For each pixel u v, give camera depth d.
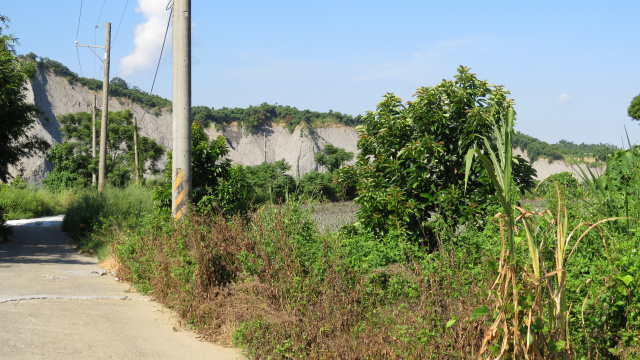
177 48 10.82
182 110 10.79
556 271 3.66
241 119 123.50
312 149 116.62
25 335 5.74
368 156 8.92
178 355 5.46
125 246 10.75
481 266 5.45
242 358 5.42
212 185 11.70
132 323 6.67
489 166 3.41
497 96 7.75
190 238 7.86
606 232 5.32
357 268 6.39
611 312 4.35
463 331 4.59
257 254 6.77
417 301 5.39
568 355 3.77
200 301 6.75
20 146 22.53
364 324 5.26
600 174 7.22
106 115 28.91
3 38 17.56
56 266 12.31
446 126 8.04
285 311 5.67
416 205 7.89
